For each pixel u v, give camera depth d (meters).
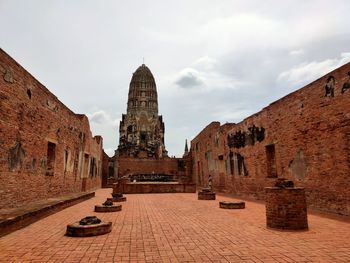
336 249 6.09
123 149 68.19
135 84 82.50
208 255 5.79
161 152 69.62
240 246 6.45
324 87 11.62
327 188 11.31
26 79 12.50
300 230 8.02
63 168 18.55
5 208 10.62
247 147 19.84
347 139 10.30
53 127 16.33
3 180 10.56
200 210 12.88
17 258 5.65
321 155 11.73
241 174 20.92
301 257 5.55
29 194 12.89
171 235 7.66
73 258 5.65
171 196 21.45
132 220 10.15
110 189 33.22
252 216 10.95
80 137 23.31
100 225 7.75
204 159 33.75
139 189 24.72
